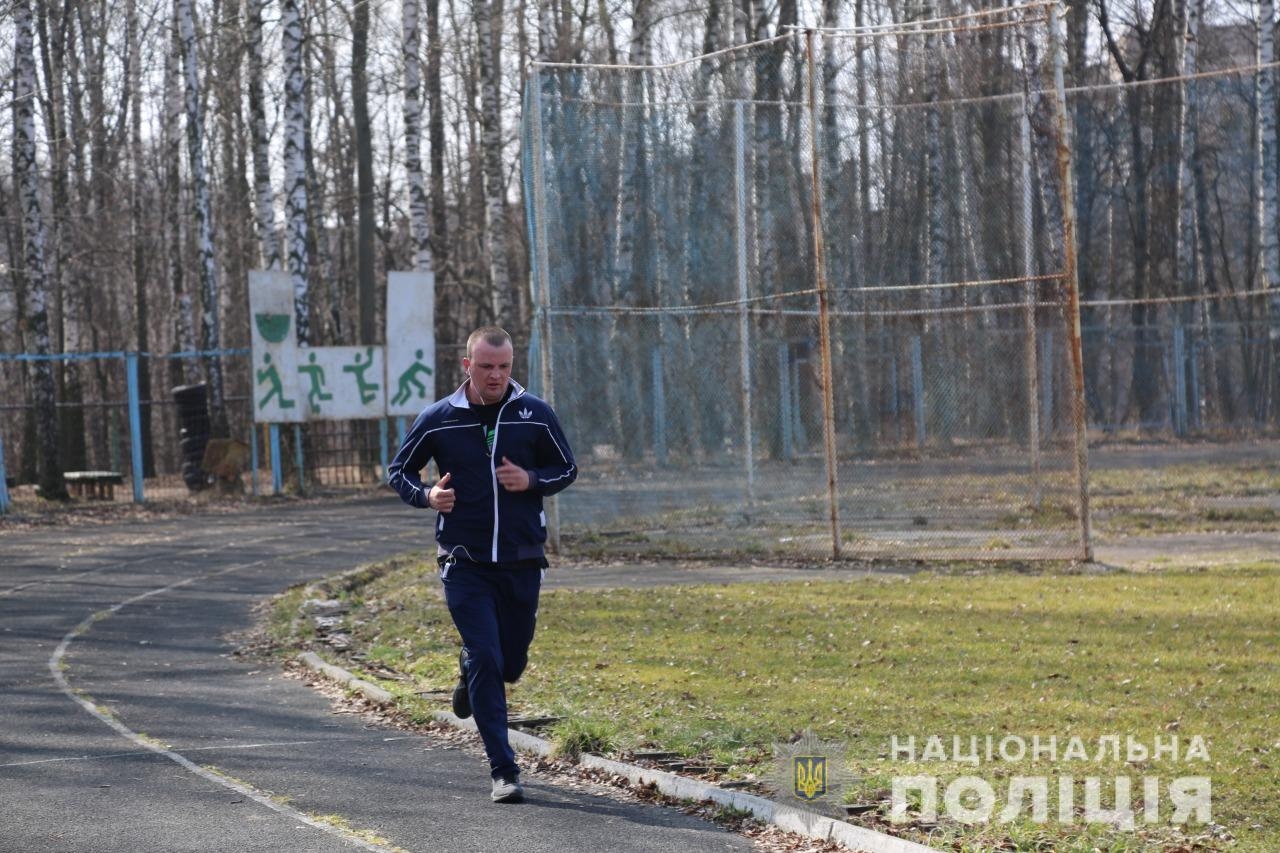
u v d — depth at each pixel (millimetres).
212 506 36188
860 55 25812
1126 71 54875
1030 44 21828
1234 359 45312
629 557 22547
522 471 9148
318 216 60750
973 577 19656
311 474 40656
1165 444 44000
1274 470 35156
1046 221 27688
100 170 53094
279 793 9211
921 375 32500
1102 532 24797
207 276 40344
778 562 21797
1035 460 23578
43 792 9227
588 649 14445
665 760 9836
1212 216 49281
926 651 13898
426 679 13297
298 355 38469
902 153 27031
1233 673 12523
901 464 30266
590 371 23594
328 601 18938
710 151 24359
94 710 12172
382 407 39250
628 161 23781
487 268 61000
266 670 14297
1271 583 18016
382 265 70812
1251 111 42750
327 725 11578
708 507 24219
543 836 8156
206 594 20062
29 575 22344
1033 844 7613
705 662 13617
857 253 27578
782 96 26547
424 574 21891
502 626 9586
